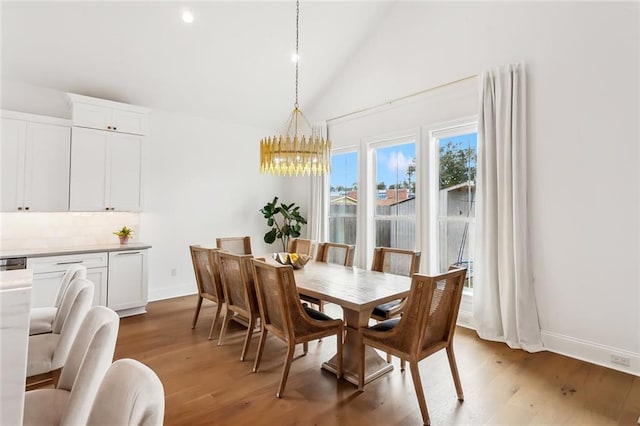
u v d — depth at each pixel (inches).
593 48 112.7
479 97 138.2
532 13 127.3
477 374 103.8
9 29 130.6
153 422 26.0
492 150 134.1
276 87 201.8
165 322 151.1
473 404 87.6
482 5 142.3
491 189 133.6
